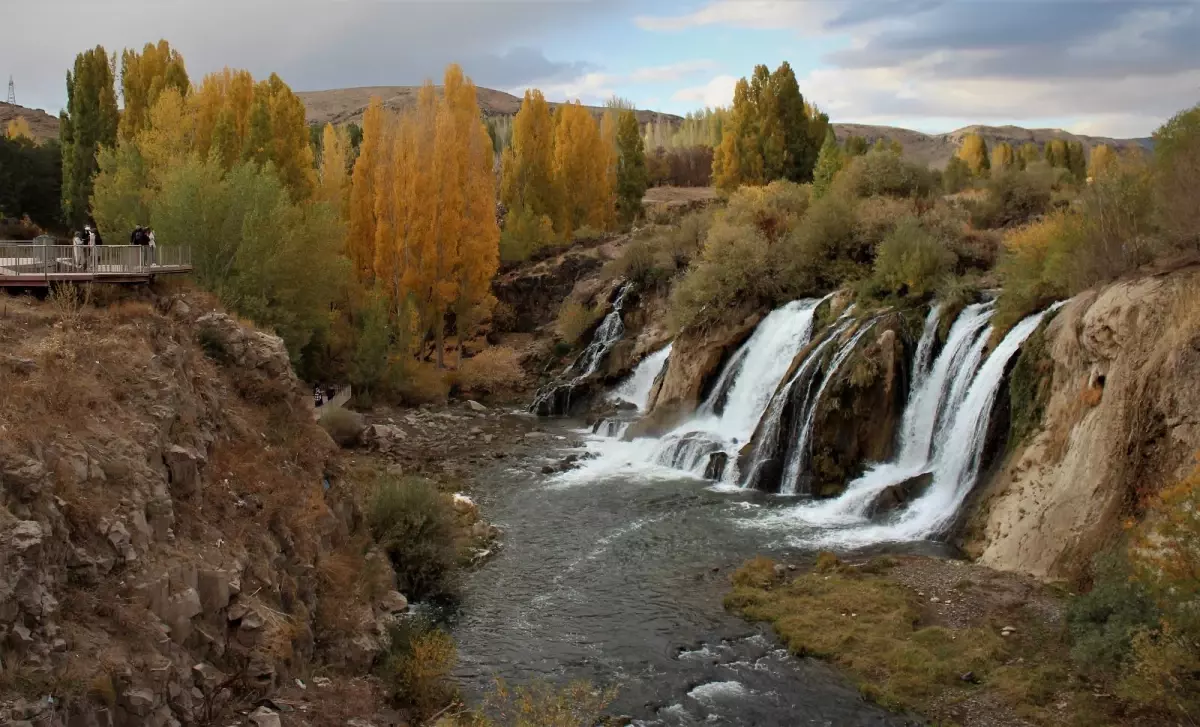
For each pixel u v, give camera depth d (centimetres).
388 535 2619
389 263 5719
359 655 2017
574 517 3250
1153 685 1711
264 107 5362
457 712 1898
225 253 4291
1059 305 2888
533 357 6225
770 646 2206
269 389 2597
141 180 5097
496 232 6166
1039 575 2373
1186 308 2258
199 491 1920
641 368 5325
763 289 4625
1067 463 2477
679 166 12519
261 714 1580
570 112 8031
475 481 3784
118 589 1508
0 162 8212
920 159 7294
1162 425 2173
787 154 8244
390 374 5359
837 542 2872
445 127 5753
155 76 6381
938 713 1847
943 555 2655
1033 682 1880
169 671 1459
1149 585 1753
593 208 8162
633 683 2039
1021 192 5084
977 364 3117
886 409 3391
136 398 1931
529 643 2252
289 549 2048
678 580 2639
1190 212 2634
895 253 3903
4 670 1234
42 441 1593
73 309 2248
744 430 4191
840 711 1895
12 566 1302
